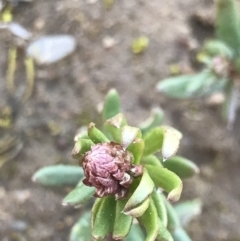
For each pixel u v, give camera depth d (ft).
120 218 0.18
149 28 0.35
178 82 0.30
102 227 0.19
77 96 0.34
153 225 0.18
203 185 0.33
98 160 0.17
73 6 0.35
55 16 0.35
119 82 0.34
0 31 0.35
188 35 0.35
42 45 0.34
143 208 0.16
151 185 0.17
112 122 0.19
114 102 0.24
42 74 0.34
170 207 0.24
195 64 0.35
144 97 0.34
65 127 0.33
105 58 0.34
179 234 0.25
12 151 0.33
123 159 0.17
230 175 0.33
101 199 0.19
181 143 0.34
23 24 0.35
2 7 0.35
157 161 0.20
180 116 0.34
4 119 0.33
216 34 0.32
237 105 0.34
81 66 0.34
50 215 0.32
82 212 0.32
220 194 0.33
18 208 0.32
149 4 0.36
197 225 0.33
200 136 0.34
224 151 0.34
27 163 0.33
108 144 0.17
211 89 0.30
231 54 0.29
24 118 0.33
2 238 0.31
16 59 0.34
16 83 0.34
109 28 0.35
